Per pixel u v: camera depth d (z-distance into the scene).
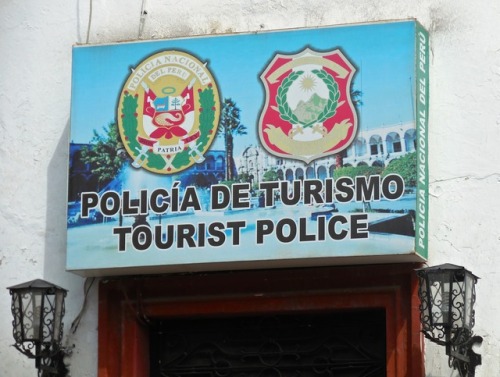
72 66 11.05
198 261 10.59
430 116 10.84
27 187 11.38
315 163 10.58
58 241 11.24
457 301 9.98
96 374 10.95
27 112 11.50
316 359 10.85
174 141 10.81
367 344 10.79
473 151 10.74
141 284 10.98
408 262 10.60
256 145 10.70
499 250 10.54
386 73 10.62
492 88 10.82
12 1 11.67
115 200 10.79
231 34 10.89
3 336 11.18
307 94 10.70
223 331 11.02
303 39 10.79
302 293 10.79
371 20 11.03
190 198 10.70
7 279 11.26
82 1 11.58
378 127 10.55
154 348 11.09
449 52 10.93
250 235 10.55
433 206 10.70
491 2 10.95
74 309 11.06
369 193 10.45
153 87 10.92
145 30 11.43
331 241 10.43
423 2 11.05
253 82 10.80
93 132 10.93
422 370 10.43
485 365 10.37
